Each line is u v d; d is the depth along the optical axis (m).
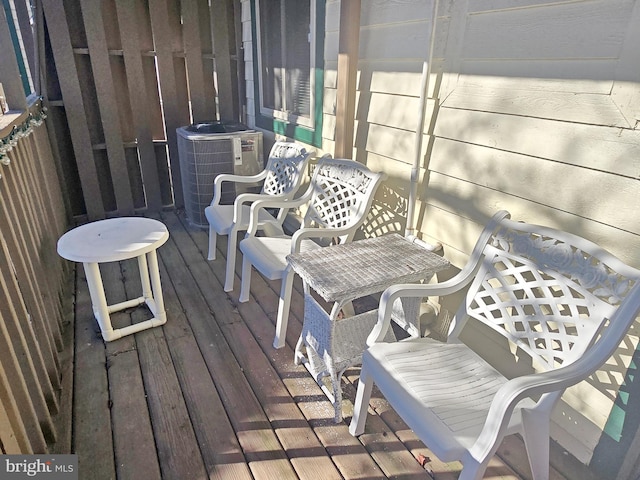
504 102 1.55
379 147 2.29
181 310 2.40
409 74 1.98
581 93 1.29
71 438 1.56
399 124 2.11
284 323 2.05
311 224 2.47
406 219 2.19
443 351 1.48
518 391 1.02
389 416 1.69
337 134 2.47
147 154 3.77
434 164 1.94
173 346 2.09
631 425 1.31
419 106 1.88
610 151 1.25
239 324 2.29
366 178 2.16
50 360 1.73
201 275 2.83
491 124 1.62
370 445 1.56
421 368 1.37
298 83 3.07
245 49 3.76
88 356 2.01
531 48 1.42
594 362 1.10
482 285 1.51
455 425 1.14
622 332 1.08
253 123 3.98
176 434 1.58
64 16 3.11
